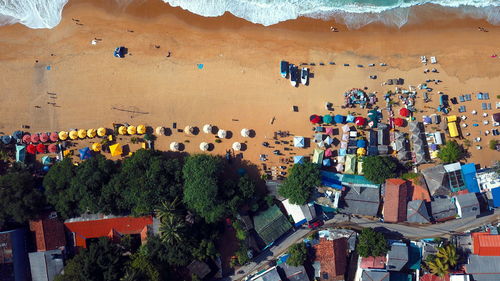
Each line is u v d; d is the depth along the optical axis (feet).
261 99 190.19
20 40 189.06
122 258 177.27
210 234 179.32
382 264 178.50
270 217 181.88
